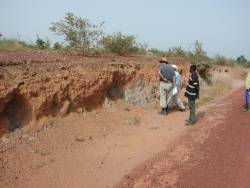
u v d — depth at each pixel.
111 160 7.39
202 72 19.89
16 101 7.33
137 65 12.54
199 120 10.76
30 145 7.06
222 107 12.92
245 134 8.80
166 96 11.52
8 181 5.93
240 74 30.14
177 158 7.25
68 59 11.04
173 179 6.21
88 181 6.40
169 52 23.00
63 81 8.46
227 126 9.68
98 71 9.88
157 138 9.02
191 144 8.12
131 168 7.03
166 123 10.58
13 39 14.48
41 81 7.88
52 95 8.03
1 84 6.95
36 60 9.45
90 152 7.64
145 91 12.46
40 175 6.33
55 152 7.20
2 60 8.54
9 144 6.80
